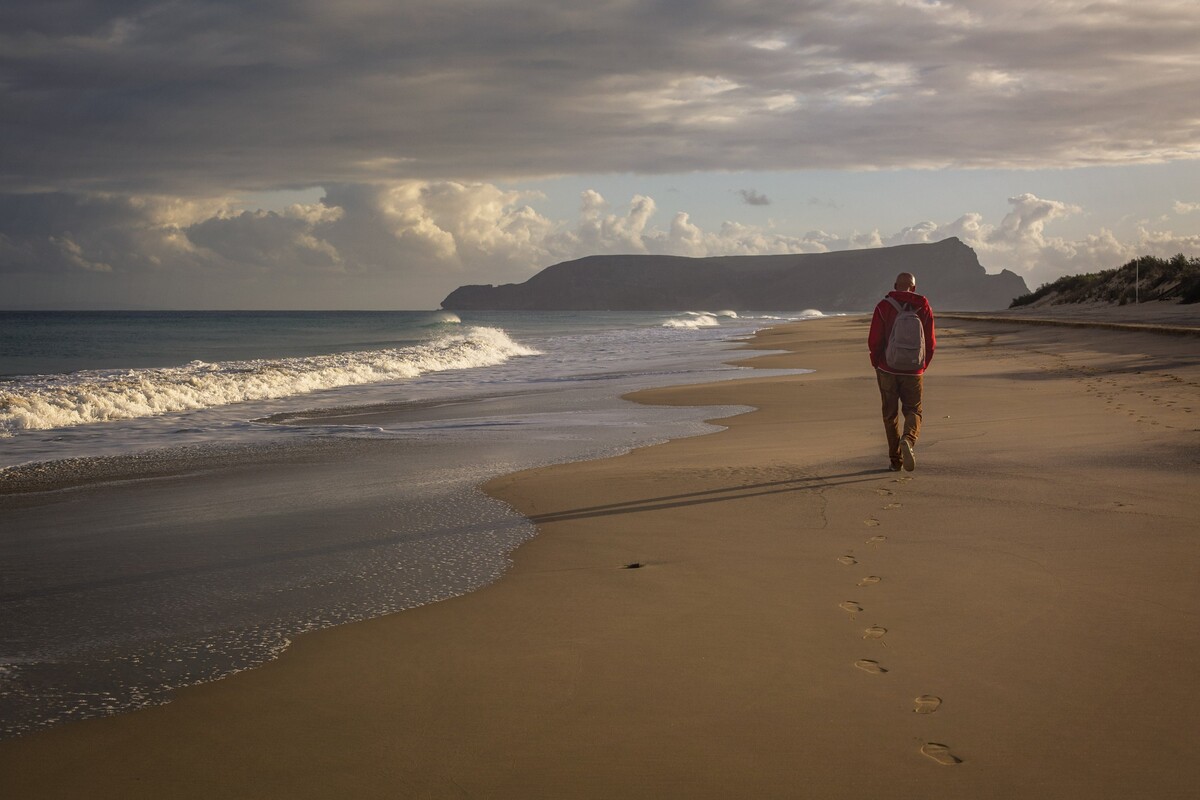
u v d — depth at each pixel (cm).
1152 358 1636
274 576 476
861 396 1369
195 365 2295
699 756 264
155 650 368
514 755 268
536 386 1819
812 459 793
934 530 524
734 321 8412
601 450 901
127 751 278
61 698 320
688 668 330
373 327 7544
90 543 566
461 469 809
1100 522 523
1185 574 421
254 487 757
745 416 1162
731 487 677
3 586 469
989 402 1167
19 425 1210
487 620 393
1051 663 323
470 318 12550
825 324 6169
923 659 332
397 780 255
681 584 438
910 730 276
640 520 580
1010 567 443
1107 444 782
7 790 255
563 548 516
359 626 391
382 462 872
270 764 267
